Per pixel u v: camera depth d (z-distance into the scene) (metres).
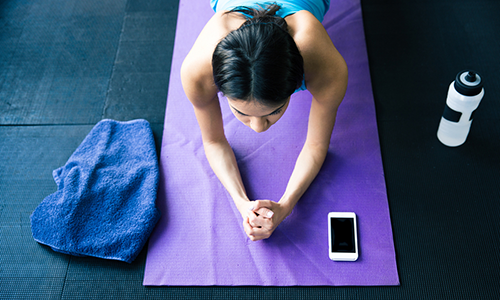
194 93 1.15
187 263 1.47
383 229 1.50
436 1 1.98
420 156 1.64
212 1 1.31
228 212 1.55
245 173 1.61
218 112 1.36
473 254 1.45
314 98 1.26
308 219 1.52
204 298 1.43
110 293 1.45
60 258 1.52
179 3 2.06
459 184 1.57
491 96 1.73
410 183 1.59
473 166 1.60
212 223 1.53
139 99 1.84
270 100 0.84
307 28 1.04
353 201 1.55
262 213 1.33
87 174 1.57
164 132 1.73
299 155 1.52
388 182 1.59
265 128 1.05
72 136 1.78
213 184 1.60
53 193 1.58
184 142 1.70
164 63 1.92
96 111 1.83
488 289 1.39
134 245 1.47
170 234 1.52
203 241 1.50
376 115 1.73
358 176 1.59
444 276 1.42
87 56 1.97
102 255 1.47
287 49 0.83
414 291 1.40
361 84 1.79
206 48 1.04
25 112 1.84
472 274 1.42
